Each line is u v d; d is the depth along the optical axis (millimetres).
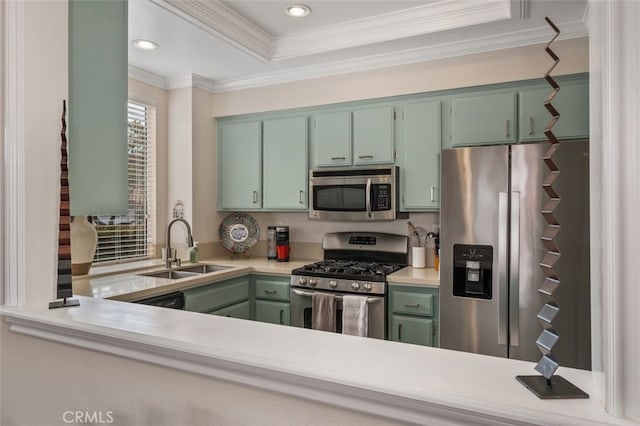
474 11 2588
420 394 737
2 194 1345
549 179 764
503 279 2352
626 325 630
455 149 2523
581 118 2650
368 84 3260
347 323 2812
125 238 3385
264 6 2656
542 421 652
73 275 2615
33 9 1336
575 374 800
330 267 3168
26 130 1322
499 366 847
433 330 2691
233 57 3170
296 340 1010
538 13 2471
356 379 791
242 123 3773
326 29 2980
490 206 2418
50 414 1288
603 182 667
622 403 634
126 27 1625
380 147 3238
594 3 703
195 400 1017
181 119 3654
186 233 3619
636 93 621
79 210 1472
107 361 1162
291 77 3527
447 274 2537
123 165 1608
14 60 1304
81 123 1474
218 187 3891
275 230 3732
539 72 2730
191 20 2541
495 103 2867
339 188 3328
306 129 3508
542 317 763
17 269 1331
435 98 3080
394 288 2805
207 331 1081
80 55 1472
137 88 3449
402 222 3455
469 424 712
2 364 1408
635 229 622
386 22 2816
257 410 934
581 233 2170
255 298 3330
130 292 2295
